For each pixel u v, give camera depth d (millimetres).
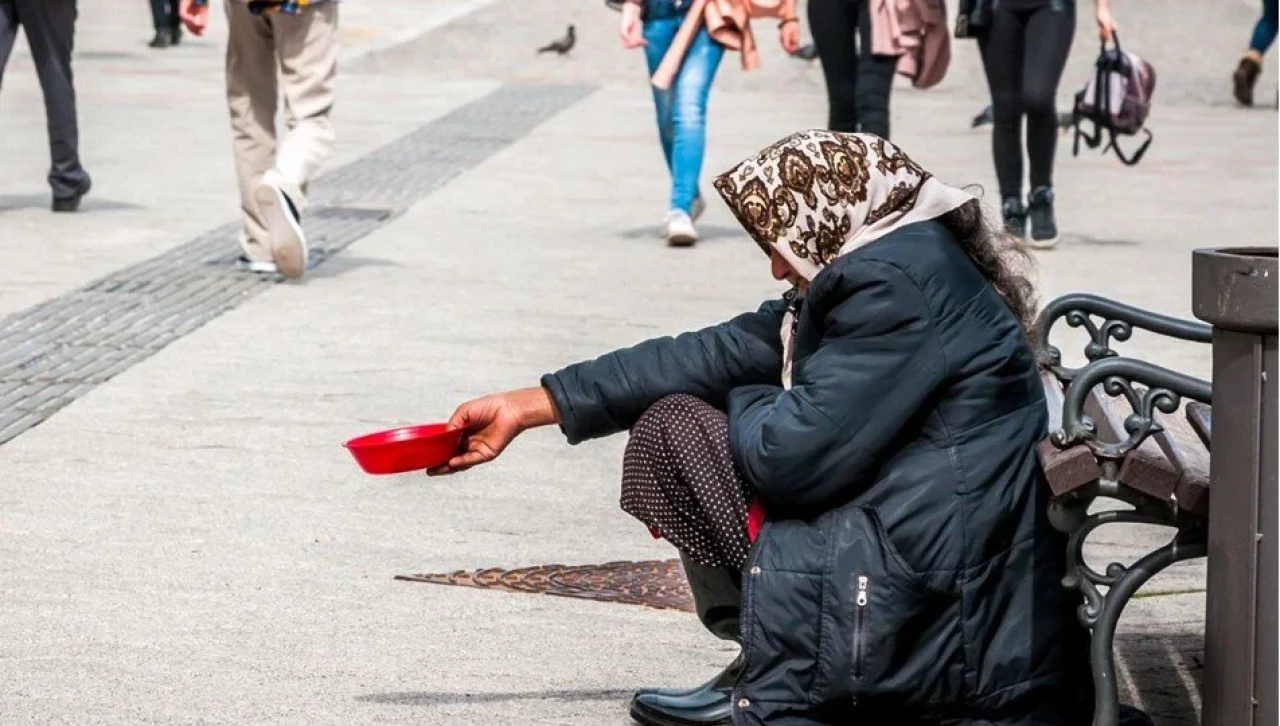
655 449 9719
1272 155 40031
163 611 12289
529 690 11094
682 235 27516
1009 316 9344
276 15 23531
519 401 10258
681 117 27719
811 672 9039
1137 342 21328
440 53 60094
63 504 14594
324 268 25312
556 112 46781
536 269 25484
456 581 13062
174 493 14938
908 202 9406
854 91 28109
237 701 10797
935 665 9039
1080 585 8961
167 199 31406
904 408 9023
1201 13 68188
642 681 11289
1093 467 8656
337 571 13203
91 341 20375
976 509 9086
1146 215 31500
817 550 9055
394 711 10703
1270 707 8438
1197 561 13930
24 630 11883
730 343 10234
